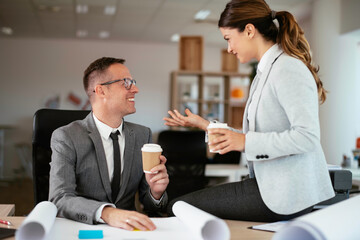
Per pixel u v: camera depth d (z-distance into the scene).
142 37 8.27
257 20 1.38
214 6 5.90
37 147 1.91
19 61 8.40
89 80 1.66
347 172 1.59
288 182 1.27
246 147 1.23
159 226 1.15
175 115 1.64
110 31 7.72
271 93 1.32
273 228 1.19
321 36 5.42
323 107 5.40
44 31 7.74
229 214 1.37
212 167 3.33
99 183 1.56
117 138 1.65
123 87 1.63
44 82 8.49
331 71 5.37
